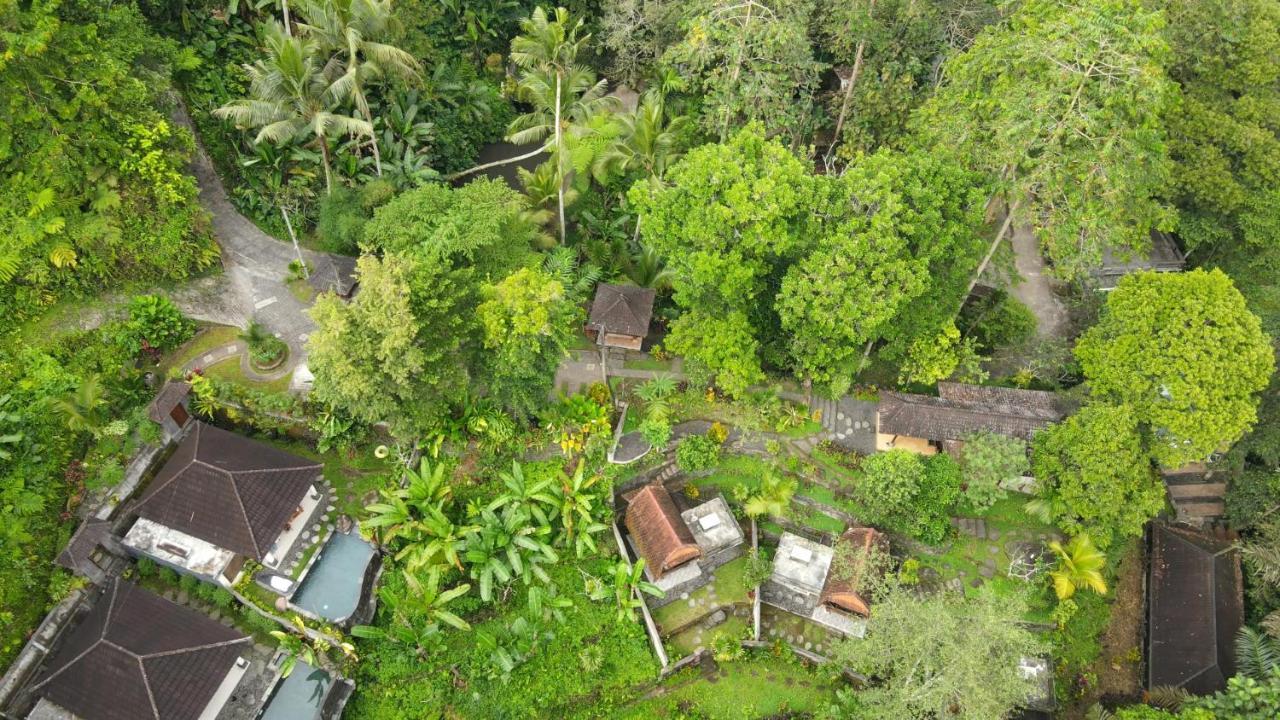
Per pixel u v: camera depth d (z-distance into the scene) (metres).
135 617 28.72
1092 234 32.28
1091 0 30.17
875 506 34.94
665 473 37.47
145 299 34.91
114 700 27.17
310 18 36.44
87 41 32.78
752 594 34.59
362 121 36.78
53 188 32.47
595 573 34.31
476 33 50.19
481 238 34.25
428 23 46.47
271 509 31.08
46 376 32.09
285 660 30.00
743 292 34.50
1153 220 37.06
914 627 27.81
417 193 36.34
